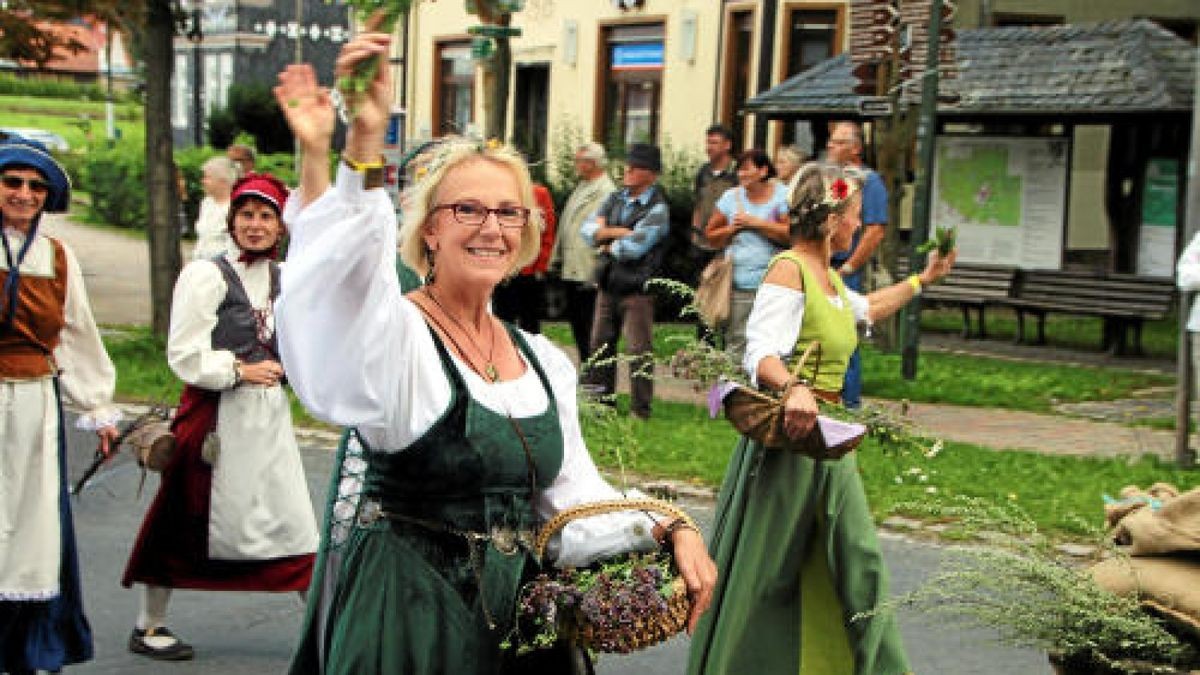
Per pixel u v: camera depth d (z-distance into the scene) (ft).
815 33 64.08
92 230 90.63
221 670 18.39
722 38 66.54
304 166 8.92
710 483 28.81
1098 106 51.60
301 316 9.02
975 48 57.16
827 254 16.48
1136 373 46.21
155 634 18.90
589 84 74.59
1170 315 59.00
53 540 16.75
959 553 13.37
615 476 28.35
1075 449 33.83
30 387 16.72
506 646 9.63
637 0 70.85
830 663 15.83
